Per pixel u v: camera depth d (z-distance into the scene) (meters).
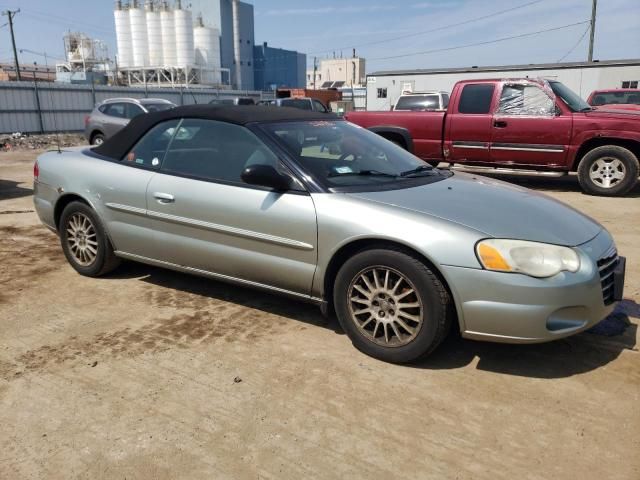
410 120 9.88
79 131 29.97
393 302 3.16
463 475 2.33
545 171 9.06
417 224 3.04
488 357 3.33
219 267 3.84
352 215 3.21
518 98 9.03
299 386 3.00
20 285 4.57
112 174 4.33
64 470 2.36
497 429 2.63
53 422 2.69
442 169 4.32
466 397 2.90
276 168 3.56
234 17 84.12
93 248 4.60
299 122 4.05
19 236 6.24
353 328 3.33
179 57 69.50
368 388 2.98
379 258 3.13
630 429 2.63
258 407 2.81
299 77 106.19
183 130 4.07
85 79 56.56
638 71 22.88
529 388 2.99
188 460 2.42
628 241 5.97
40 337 3.61
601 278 3.05
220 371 3.16
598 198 8.66
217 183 3.76
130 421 2.70
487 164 9.48
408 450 2.49
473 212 3.18
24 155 17.73
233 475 2.33
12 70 69.31
